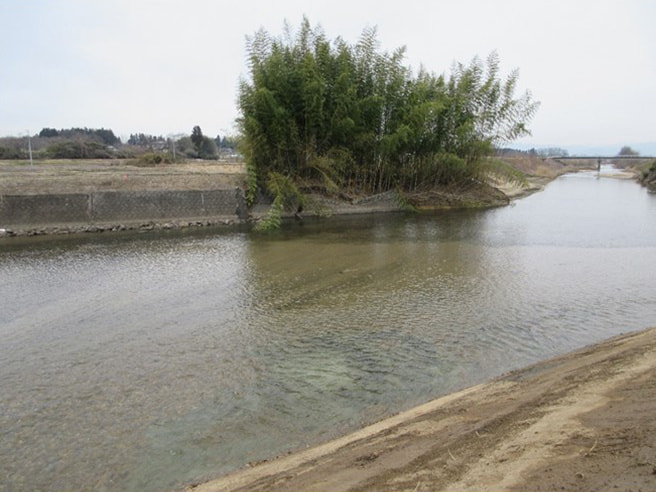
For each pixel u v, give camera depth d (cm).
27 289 923
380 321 726
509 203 2638
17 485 364
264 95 1831
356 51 2162
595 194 3300
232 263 1151
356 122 2097
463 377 534
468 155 2453
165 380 537
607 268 1068
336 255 1238
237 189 1933
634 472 224
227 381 532
